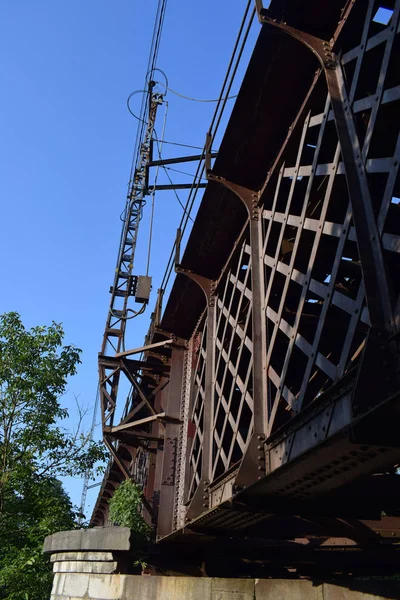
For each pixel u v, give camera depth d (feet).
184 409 42.98
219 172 29.35
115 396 58.80
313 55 22.15
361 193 16.29
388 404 12.02
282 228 23.85
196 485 34.76
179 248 40.34
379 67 18.38
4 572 42.65
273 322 23.41
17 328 54.70
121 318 80.02
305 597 23.06
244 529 30.30
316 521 22.93
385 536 25.17
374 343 13.66
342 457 15.56
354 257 24.35
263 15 21.58
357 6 19.21
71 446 53.16
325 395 16.22
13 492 50.29
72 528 47.75
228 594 25.58
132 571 32.78
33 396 51.80
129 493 40.06
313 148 24.57
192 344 44.37
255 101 25.07
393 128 16.61
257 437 22.24
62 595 34.86
